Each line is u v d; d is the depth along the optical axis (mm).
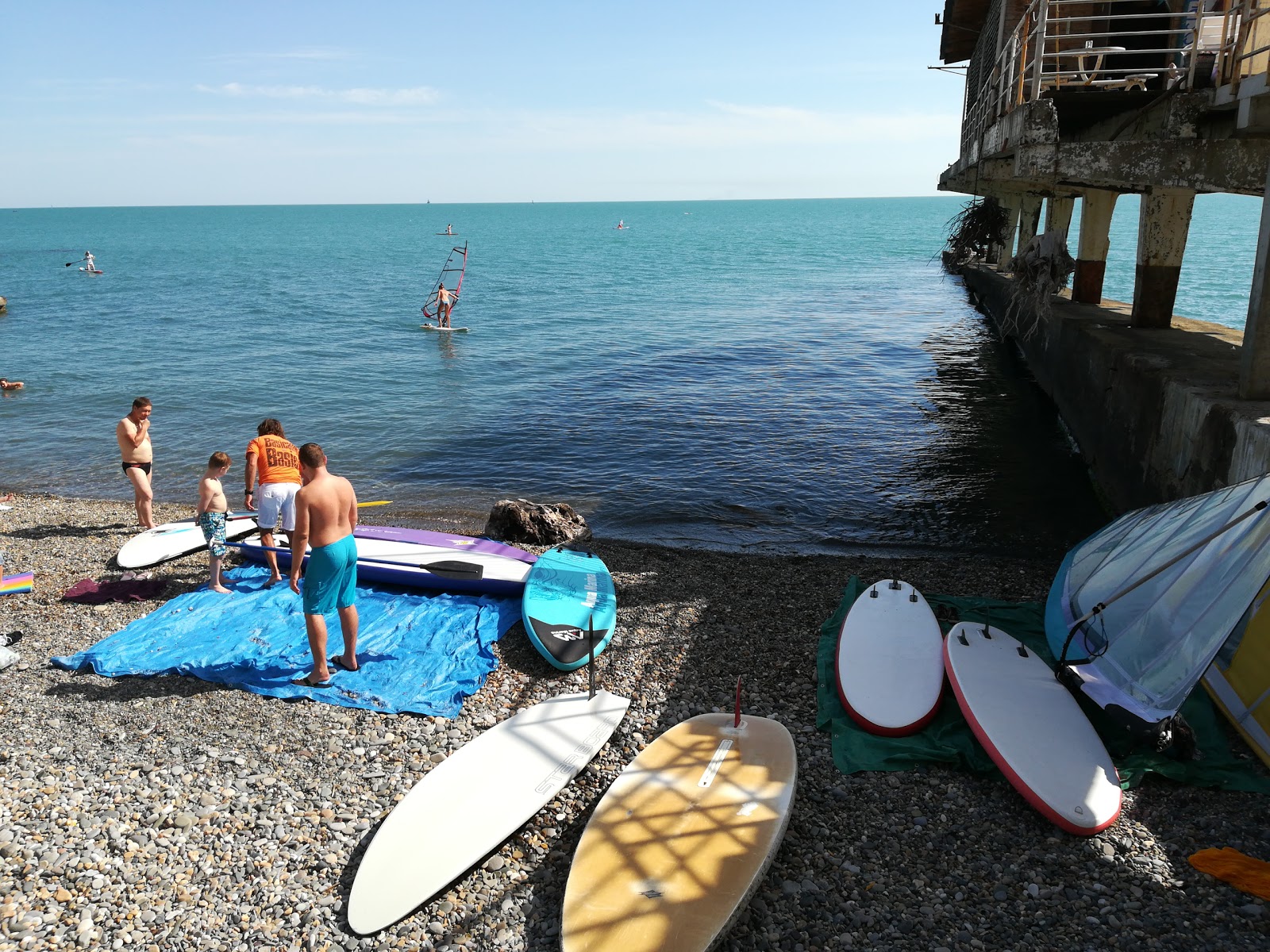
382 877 4688
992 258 35438
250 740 6078
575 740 5918
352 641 6863
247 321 33156
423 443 16109
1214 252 57156
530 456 15250
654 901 4344
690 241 101250
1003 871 4809
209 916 4500
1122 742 5879
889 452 15289
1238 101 8438
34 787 5492
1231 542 5871
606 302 39156
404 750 5992
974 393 19922
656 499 12984
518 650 7492
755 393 19922
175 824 5172
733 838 4781
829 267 60875
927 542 11242
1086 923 4414
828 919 4488
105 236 128625
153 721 6301
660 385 20984
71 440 16656
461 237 119750
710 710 6543
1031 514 12266
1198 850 4910
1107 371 12992
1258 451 7676
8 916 4426
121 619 8078
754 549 11023
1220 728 6086
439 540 9484
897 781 5613
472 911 4559
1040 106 10516
